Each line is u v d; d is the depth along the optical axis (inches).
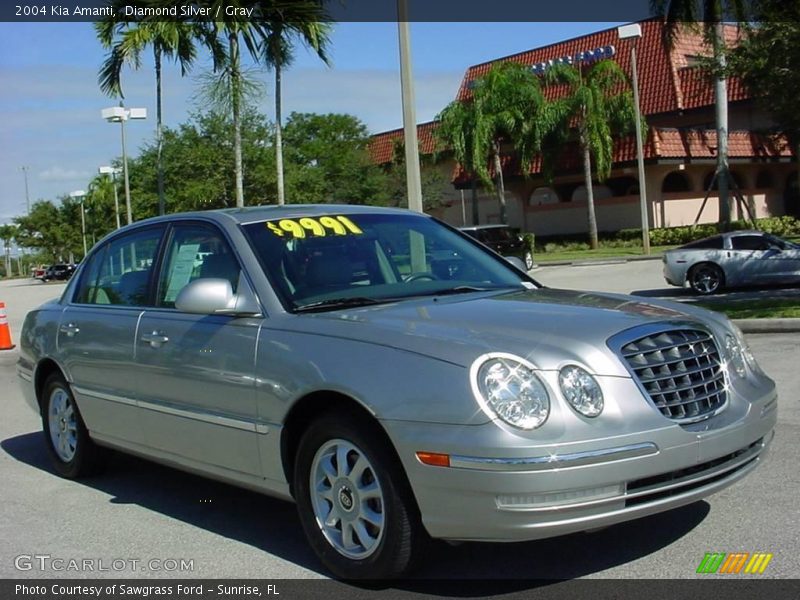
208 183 1343.5
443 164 1974.7
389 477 164.7
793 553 180.4
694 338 174.9
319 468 180.2
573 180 1690.5
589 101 1470.2
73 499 248.4
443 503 156.3
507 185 1781.5
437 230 240.5
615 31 1835.6
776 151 1648.6
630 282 911.0
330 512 179.5
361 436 168.6
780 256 730.8
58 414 272.4
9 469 287.0
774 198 1765.5
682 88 1721.2
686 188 1672.0
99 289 257.9
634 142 1534.2
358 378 167.5
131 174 1541.6
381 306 192.9
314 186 1574.8
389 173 2100.1
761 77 610.9
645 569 175.6
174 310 220.7
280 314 191.6
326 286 202.4
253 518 224.2
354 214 231.6
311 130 2123.5
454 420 153.7
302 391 177.0
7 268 4384.8
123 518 229.0
